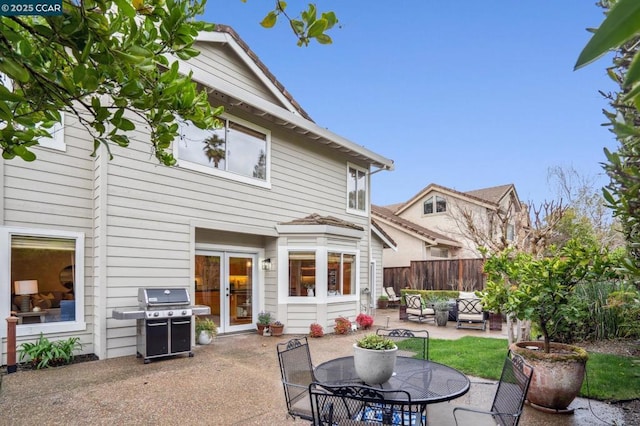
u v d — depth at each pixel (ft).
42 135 5.93
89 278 22.43
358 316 33.99
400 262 59.36
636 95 1.73
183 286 25.20
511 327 20.45
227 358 22.08
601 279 13.97
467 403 14.96
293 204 33.37
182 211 25.48
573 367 13.70
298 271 31.45
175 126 6.30
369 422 9.96
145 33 5.66
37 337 20.30
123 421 13.34
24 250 20.33
